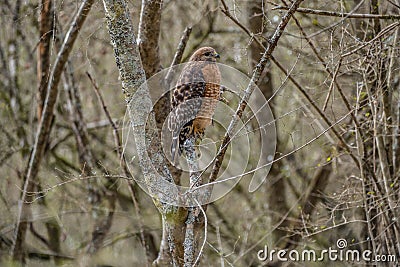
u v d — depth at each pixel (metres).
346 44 10.66
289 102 13.86
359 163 11.34
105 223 16.03
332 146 12.91
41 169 15.98
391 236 11.70
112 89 15.80
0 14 15.71
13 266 15.62
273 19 12.88
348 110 10.69
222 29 15.31
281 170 15.21
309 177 15.75
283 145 15.13
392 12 11.62
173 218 7.91
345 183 12.49
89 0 11.23
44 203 15.88
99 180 15.73
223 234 15.73
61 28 13.29
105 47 14.01
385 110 11.59
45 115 13.85
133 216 15.35
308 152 15.48
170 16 15.49
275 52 13.37
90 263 16.09
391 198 11.55
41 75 14.57
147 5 10.02
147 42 10.12
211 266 14.46
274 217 15.69
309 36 11.09
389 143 11.97
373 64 10.78
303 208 14.37
